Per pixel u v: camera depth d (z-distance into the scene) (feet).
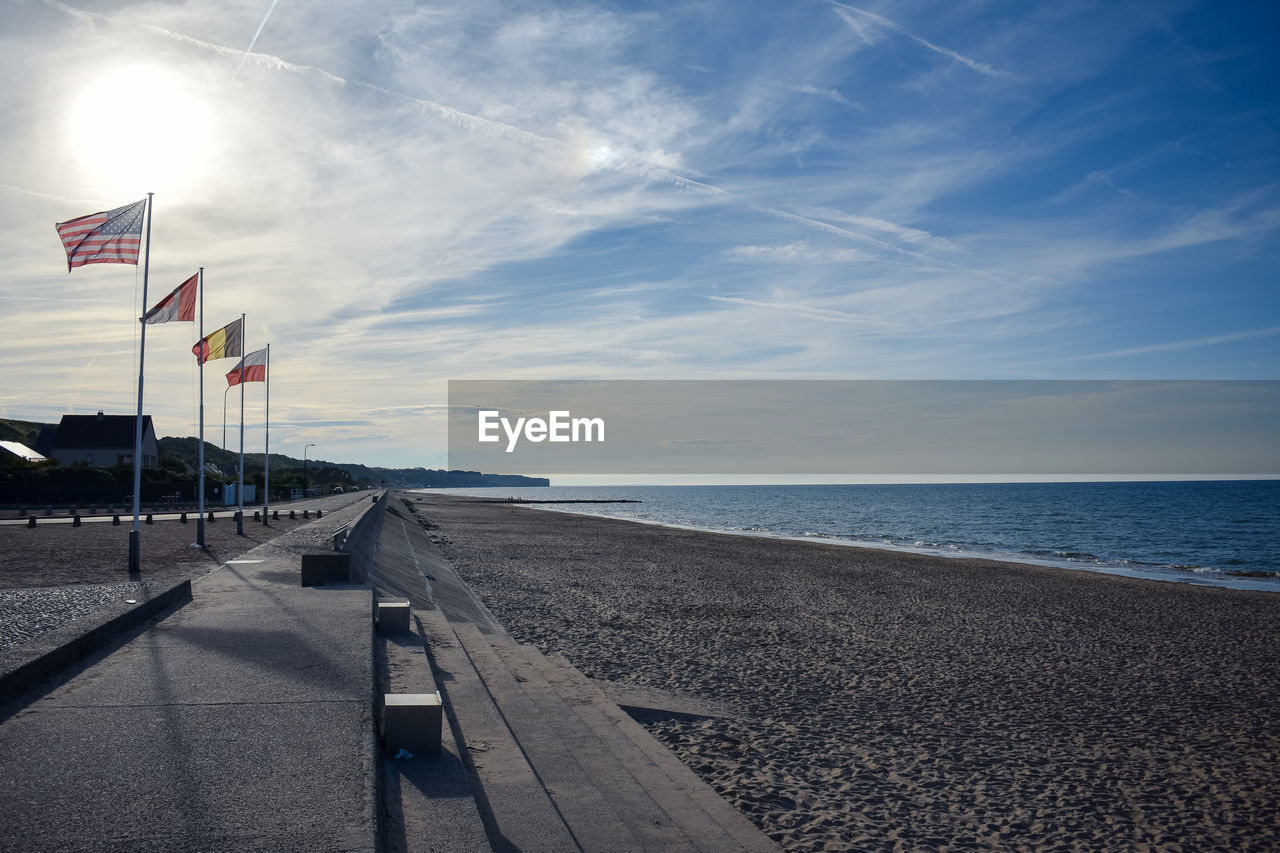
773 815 28.66
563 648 57.62
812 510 388.16
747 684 48.06
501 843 19.20
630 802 24.89
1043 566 122.01
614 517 310.24
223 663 28.89
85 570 64.64
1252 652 59.72
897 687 48.16
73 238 62.64
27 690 24.76
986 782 32.81
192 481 241.55
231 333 91.97
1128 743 38.24
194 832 15.42
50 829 15.46
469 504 453.99
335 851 14.79
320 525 121.80
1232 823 29.30
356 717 22.72
